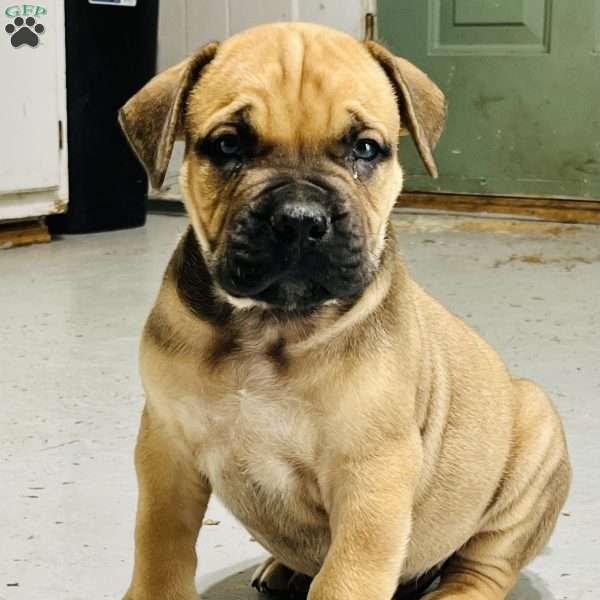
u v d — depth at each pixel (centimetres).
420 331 52
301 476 49
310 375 47
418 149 53
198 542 63
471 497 54
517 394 58
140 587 51
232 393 48
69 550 61
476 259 135
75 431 78
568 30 153
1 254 139
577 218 156
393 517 47
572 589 58
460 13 158
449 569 59
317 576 48
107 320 107
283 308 47
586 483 70
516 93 157
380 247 50
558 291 119
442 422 53
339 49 51
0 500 67
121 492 68
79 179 152
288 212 45
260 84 49
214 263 48
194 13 167
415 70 55
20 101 139
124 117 53
